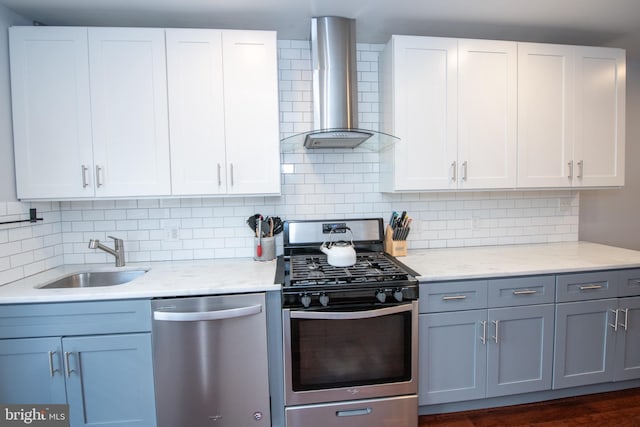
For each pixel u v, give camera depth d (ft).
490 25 6.87
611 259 6.68
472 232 8.17
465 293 5.77
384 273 5.62
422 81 6.58
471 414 6.13
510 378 6.02
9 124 5.66
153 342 5.06
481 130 6.82
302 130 7.37
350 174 7.60
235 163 6.16
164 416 5.15
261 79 6.13
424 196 7.93
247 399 5.28
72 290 5.09
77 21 6.31
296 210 7.50
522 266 6.15
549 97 7.03
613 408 6.25
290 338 5.16
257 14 6.21
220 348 5.16
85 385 5.04
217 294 5.20
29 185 5.78
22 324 4.89
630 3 6.08
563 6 6.16
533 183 7.07
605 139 7.33
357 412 5.43
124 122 5.93
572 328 6.17
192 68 5.99
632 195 9.16
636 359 6.48
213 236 7.30
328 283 5.23
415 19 6.54
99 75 5.85
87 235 6.98
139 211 7.07
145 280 5.58
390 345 5.43
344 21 6.38
